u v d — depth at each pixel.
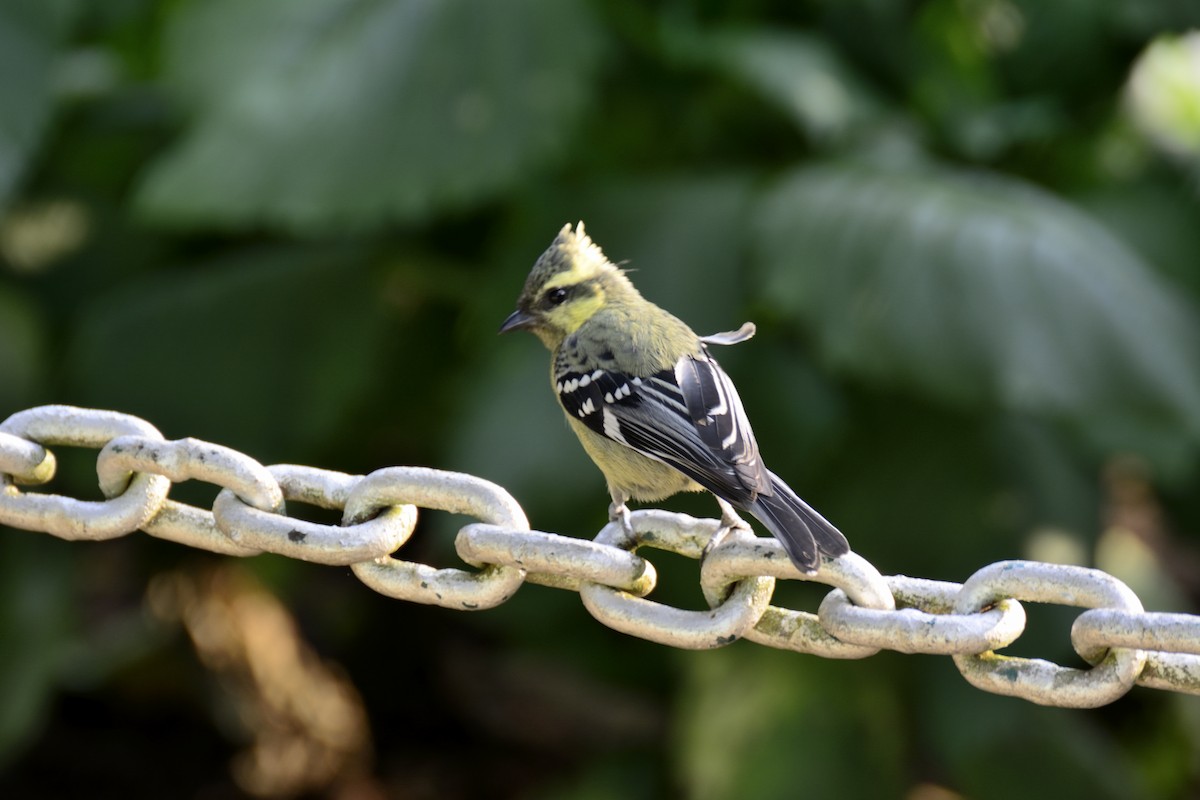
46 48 10.94
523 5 11.16
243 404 11.52
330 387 11.67
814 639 4.69
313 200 10.72
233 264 12.08
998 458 11.23
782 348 11.27
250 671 13.57
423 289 12.73
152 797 13.20
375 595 14.15
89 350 11.47
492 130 10.87
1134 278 10.96
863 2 12.55
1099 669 4.39
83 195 12.99
